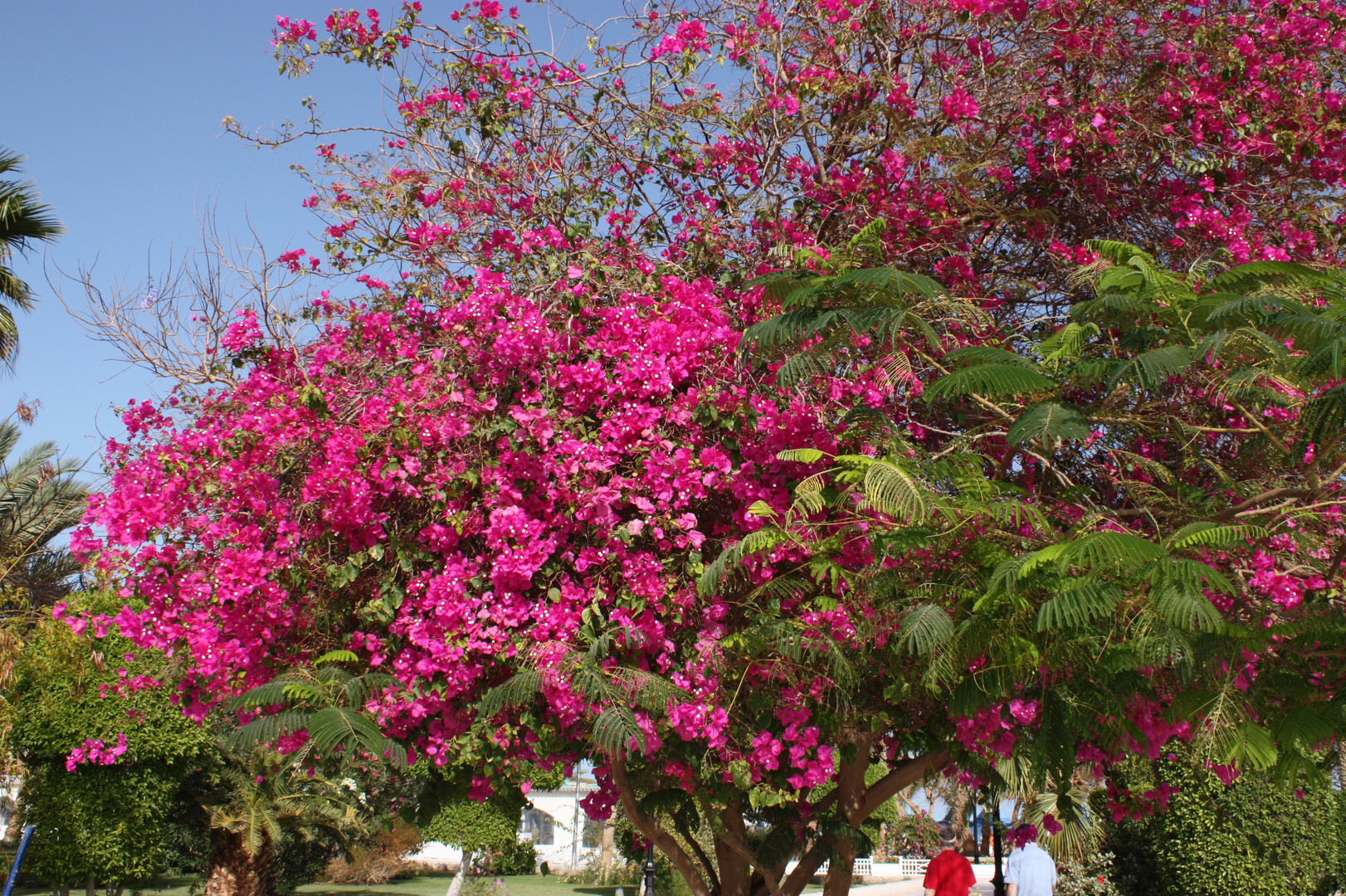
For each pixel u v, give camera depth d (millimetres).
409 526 4395
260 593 4223
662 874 17672
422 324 5102
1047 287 5305
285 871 18094
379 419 4266
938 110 5336
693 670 4141
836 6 5238
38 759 11258
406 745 4359
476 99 5371
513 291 4711
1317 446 3375
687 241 5297
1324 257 4930
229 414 4684
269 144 5277
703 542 4355
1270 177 4977
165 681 4684
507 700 3885
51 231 13156
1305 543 3762
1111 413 4164
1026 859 7172
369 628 4457
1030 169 5250
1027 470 4859
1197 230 4934
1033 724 4121
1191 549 3492
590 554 4250
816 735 4105
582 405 4391
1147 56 5066
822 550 3969
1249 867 9688
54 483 13188
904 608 3619
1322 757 3984
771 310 4457
